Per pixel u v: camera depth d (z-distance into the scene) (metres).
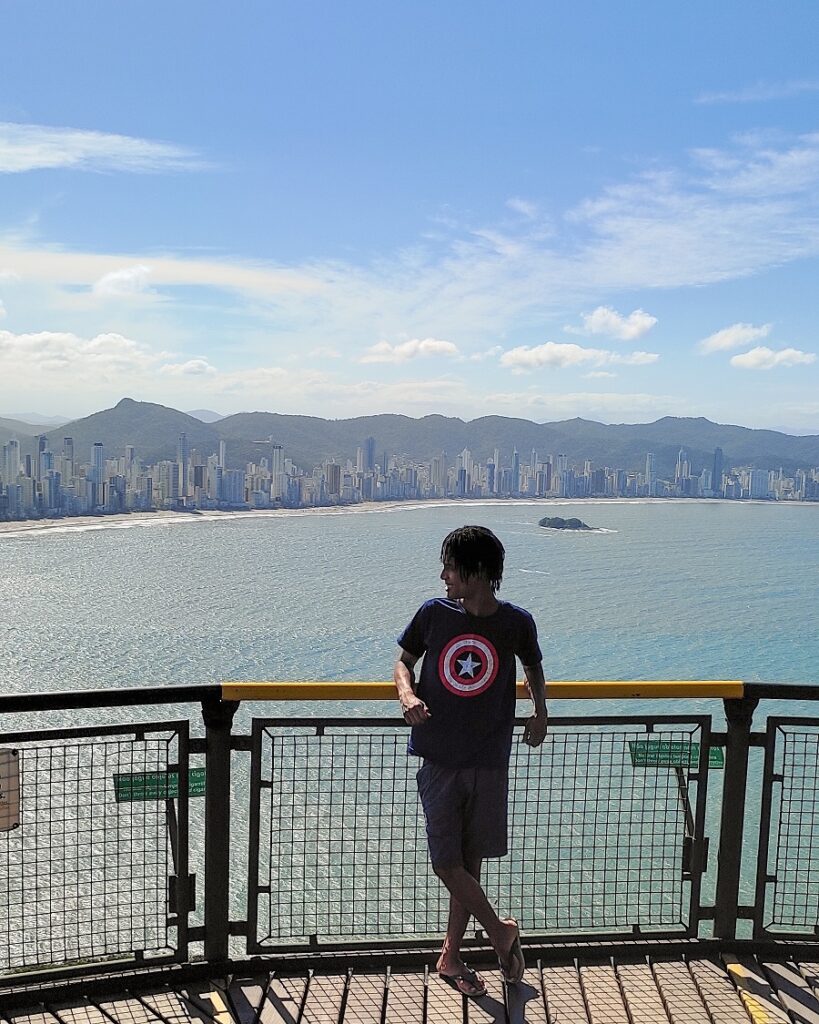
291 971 3.38
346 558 173.38
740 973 3.45
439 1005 3.18
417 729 3.10
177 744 3.35
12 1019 3.06
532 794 10.07
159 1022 3.06
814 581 146.88
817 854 8.00
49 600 114.25
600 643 92.69
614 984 3.35
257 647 86.88
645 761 3.58
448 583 3.09
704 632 98.69
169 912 3.35
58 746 3.22
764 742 3.58
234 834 27.33
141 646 86.69
